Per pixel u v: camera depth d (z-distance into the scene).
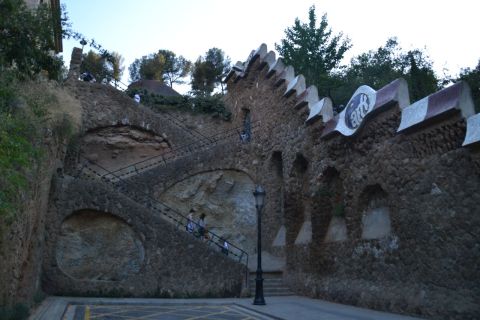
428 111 10.61
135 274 15.03
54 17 10.22
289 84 19.47
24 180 6.96
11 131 7.41
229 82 26.94
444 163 10.15
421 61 29.34
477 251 9.09
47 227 14.69
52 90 14.51
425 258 10.40
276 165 20.62
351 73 31.30
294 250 17.12
